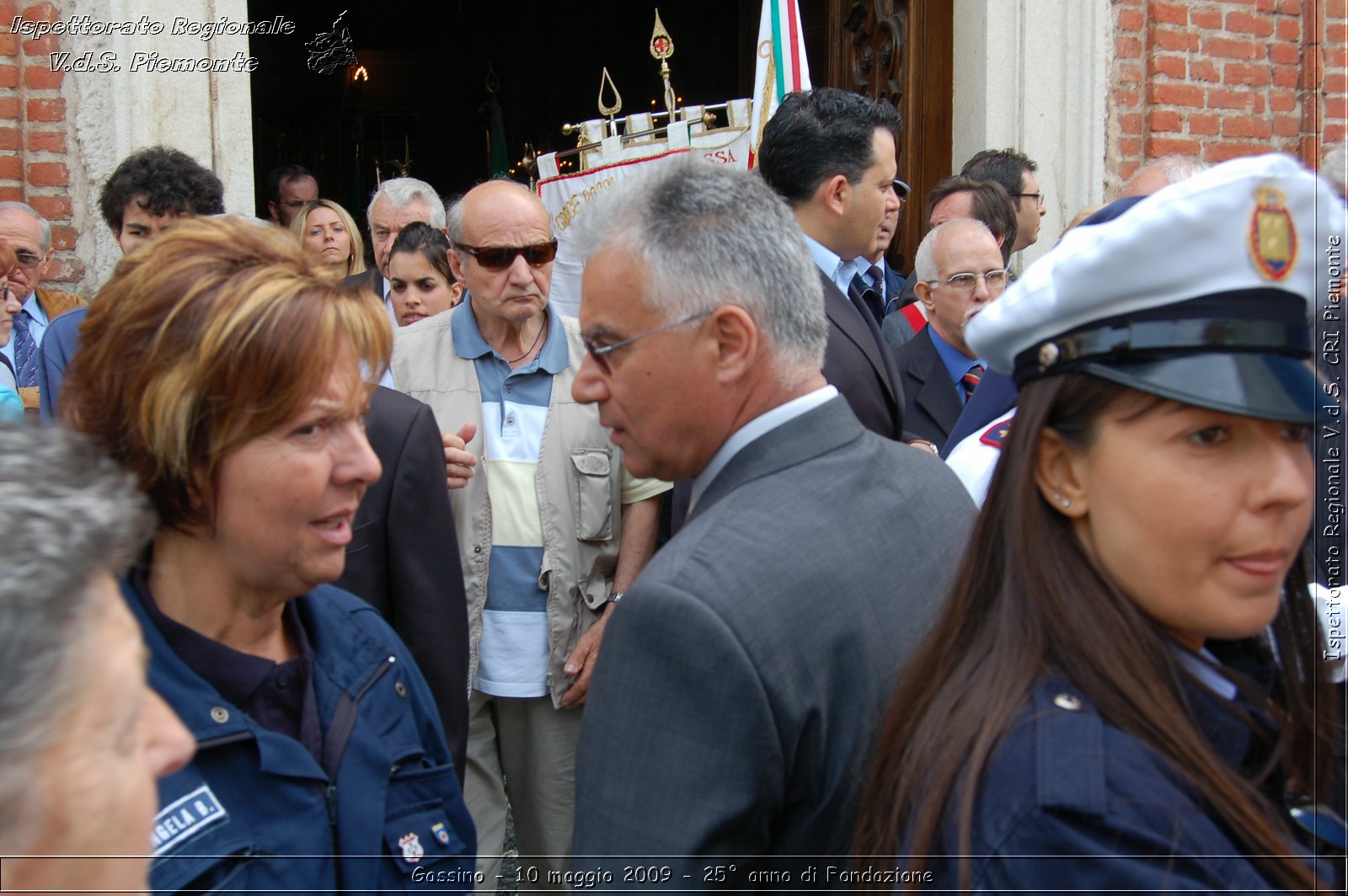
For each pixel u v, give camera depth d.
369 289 1.26
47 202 3.52
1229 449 0.94
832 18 5.46
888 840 1.06
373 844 1.23
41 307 3.44
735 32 9.44
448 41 10.52
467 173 10.68
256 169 9.93
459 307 2.82
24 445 0.77
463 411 2.65
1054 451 1.02
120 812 0.75
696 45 9.66
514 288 2.61
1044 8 4.70
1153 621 0.99
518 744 2.69
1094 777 0.88
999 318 1.06
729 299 1.38
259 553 1.19
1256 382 0.92
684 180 1.44
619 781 1.21
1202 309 0.95
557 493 2.62
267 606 1.25
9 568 0.69
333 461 1.21
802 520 1.31
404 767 1.32
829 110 2.65
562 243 3.82
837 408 1.46
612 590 2.71
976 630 1.07
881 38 5.11
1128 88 4.83
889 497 1.40
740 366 1.40
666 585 1.23
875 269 3.94
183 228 1.20
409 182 4.16
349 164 10.41
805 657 1.22
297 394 1.14
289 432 1.17
